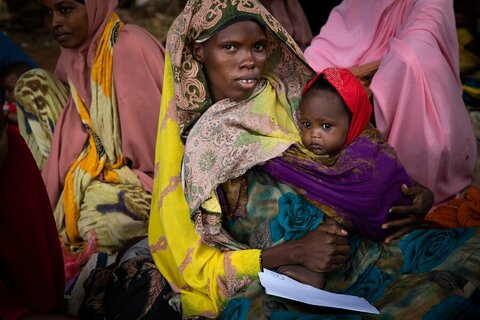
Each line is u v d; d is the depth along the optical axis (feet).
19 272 9.04
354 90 8.27
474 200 10.89
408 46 11.20
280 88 8.87
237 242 8.63
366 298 8.36
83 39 12.34
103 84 12.26
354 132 8.43
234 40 8.13
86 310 9.63
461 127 11.39
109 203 11.83
